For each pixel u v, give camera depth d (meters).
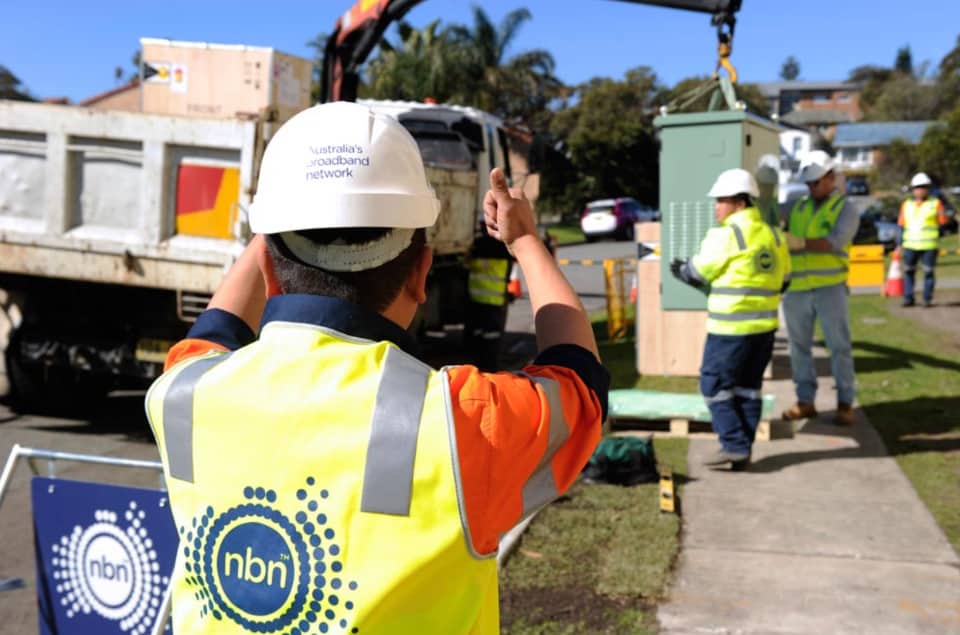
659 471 5.59
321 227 1.28
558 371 1.36
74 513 2.93
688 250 8.22
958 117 53.03
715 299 5.66
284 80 7.58
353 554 1.21
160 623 2.79
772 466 5.93
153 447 6.56
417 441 1.21
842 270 6.76
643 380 8.59
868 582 4.16
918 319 12.77
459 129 9.48
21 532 4.93
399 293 1.38
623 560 4.33
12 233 6.27
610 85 50.78
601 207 34.47
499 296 8.79
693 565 4.35
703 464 5.90
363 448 1.22
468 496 1.20
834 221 6.75
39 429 6.93
